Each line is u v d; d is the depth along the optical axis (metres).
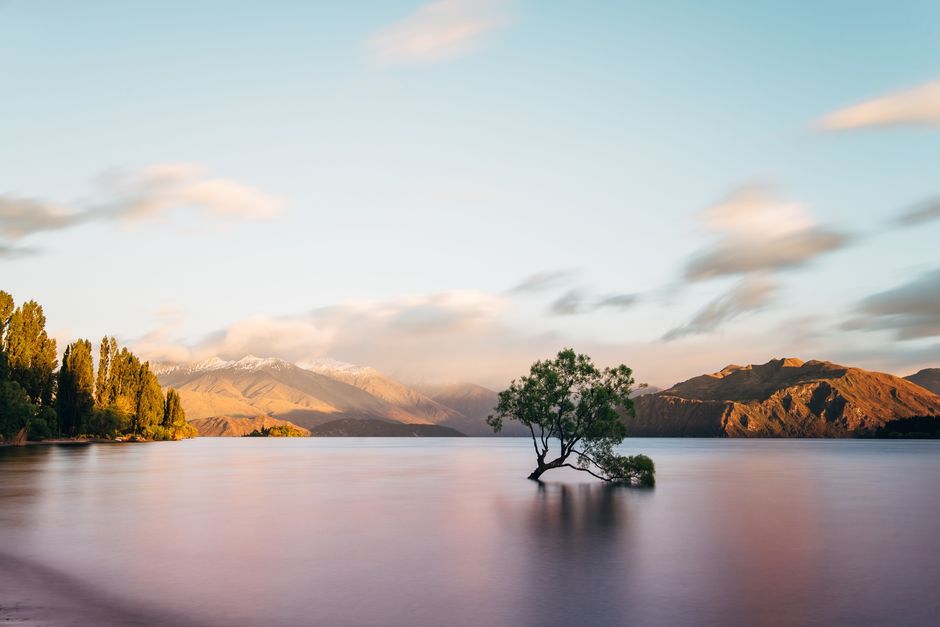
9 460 91.75
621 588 23.00
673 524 37.28
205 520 38.44
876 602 21.59
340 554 28.41
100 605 20.52
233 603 20.81
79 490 54.34
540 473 70.38
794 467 103.25
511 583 23.47
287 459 126.31
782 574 25.25
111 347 188.38
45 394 148.50
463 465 105.00
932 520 40.34
